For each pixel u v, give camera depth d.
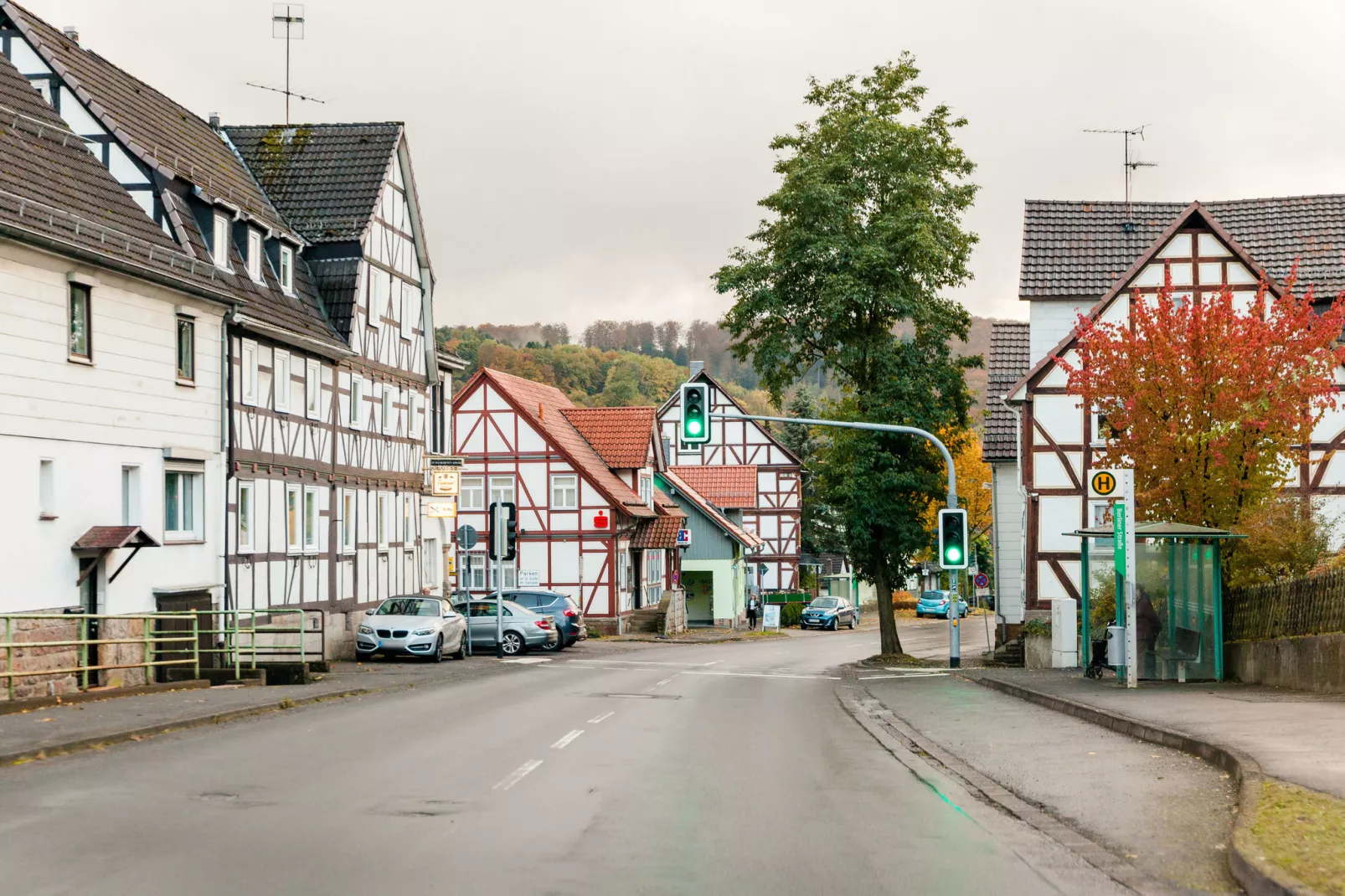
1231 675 24.05
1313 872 7.61
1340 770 11.27
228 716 17.94
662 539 61.53
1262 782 10.62
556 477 55.72
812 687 27.36
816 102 44.53
